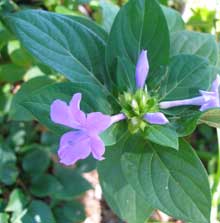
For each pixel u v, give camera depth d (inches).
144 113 9.4
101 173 11.0
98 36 10.6
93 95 9.3
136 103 9.3
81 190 15.1
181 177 9.7
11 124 15.7
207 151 17.7
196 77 10.1
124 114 9.4
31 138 15.9
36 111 8.9
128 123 9.4
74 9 15.7
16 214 14.5
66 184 15.2
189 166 9.6
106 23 12.6
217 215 15.7
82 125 8.2
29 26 10.0
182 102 9.7
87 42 10.4
